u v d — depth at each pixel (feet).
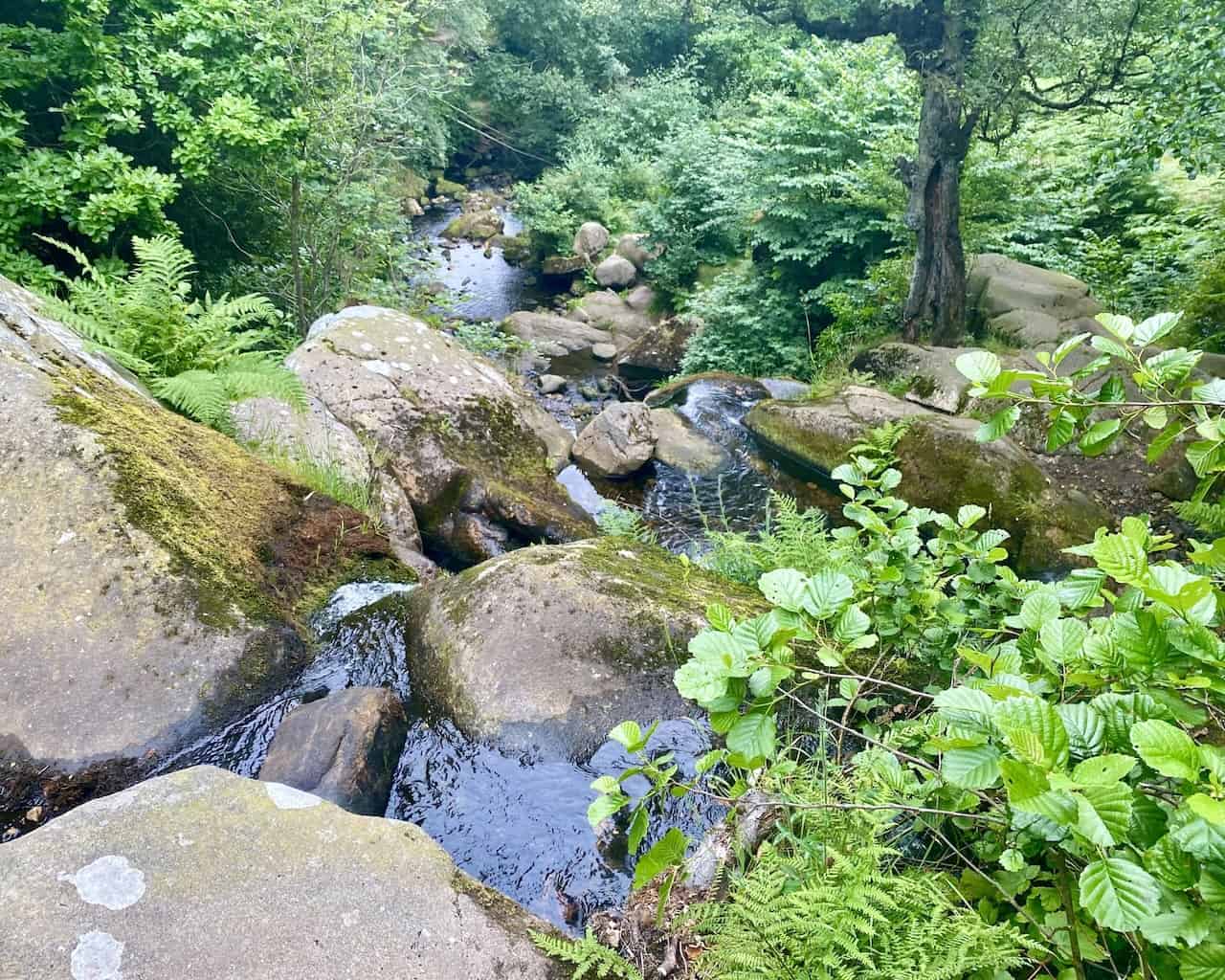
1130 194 33.19
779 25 25.63
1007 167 30.94
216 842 6.17
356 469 15.65
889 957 5.14
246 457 13.42
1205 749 3.29
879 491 10.73
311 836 6.34
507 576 10.58
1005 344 24.34
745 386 27.04
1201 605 3.91
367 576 12.55
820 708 7.57
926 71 22.30
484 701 9.39
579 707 9.35
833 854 5.72
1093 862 3.34
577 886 7.63
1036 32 19.97
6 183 21.99
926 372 23.08
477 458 18.31
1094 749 3.88
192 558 10.06
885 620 8.30
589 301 43.83
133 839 6.07
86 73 24.23
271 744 8.78
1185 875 3.32
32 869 5.77
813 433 21.80
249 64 26.32
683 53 66.44
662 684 9.66
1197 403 5.44
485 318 42.57
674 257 41.83
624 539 12.82
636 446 21.77
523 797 8.59
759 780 6.91
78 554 9.32
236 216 31.22
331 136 29.19
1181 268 27.07
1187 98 17.52
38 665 8.65
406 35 32.07
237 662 9.46
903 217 24.17
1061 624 4.69
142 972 5.32
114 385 12.72
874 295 28.96
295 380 14.98
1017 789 3.41
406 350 19.42
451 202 61.62
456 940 5.84
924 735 6.48
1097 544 4.19
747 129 40.86
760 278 34.37
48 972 5.21
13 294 13.50
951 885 5.86
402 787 8.69
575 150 61.05
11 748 8.21
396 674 10.26
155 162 28.35
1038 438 20.21
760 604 11.34
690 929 6.48
